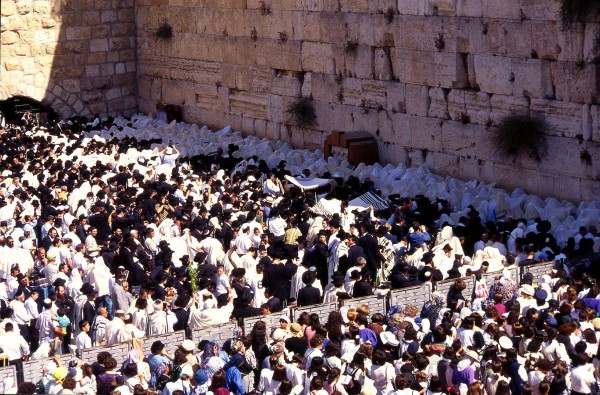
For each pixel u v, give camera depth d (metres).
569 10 36.66
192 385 21.23
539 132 39.22
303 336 23.06
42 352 25.23
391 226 34.56
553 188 39.12
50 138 53.62
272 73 52.66
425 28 43.06
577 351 20.94
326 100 49.19
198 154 50.38
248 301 26.09
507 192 40.66
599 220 34.78
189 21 58.53
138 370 22.08
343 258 30.33
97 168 44.47
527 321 22.28
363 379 20.55
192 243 32.97
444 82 42.72
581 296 25.48
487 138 41.38
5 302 28.44
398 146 45.56
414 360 20.83
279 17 51.22
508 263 29.05
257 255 31.36
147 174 43.41
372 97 46.47
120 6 63.72
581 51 37.09
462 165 42.75
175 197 38.09
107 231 36.16
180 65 60.12
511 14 39.41
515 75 39.78
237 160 46.84
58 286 28.39
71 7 62.81
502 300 24.94
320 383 19.72
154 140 54.09
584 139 37.62
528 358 20.83
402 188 40.81
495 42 40.25
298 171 45.38
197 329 24.75
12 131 56.81
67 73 63.44
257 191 39.38
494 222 35.53
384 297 26.33
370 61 46.16
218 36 56.31
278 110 52.66
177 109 60.75
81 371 21.36
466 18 41.25
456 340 20.95
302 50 50.06
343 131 47.81
